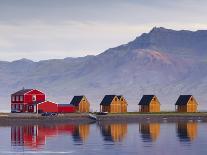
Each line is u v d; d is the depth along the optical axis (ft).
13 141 583.99
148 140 592.60
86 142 572.51
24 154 484.74
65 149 515.50
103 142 572.10
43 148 523.70
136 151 501.56
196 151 502.79
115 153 489.67
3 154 485.56
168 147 529.86
